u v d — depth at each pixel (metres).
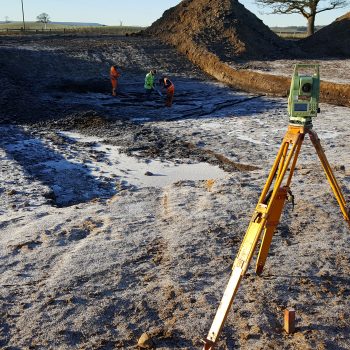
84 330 4.45
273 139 14.90
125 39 37.41
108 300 4.91
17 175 10.52
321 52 36.47
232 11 36.81
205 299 4.88
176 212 7.37
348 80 23.89
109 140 14.95
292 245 6.04
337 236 6.29
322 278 5.24
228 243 6.21
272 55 34.31
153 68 31.55
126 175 11.69
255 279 5.20
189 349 4.14
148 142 14.68
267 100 22.95
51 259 5.92
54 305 4.85
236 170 12.06
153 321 4.57
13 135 15.15
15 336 4.38
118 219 7.20
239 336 4.28
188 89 26.64
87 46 33.28
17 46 31.23
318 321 4.46
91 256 5.91
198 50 33.00
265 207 3.86
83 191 10.45
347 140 14.41
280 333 4.31
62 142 14.54
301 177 9.10
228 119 18.22
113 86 23.41
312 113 3.86
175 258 5.79
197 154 13.48
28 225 7.15
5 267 5.74
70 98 22.45
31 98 20.58
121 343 4.27
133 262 5.75
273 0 45.78
